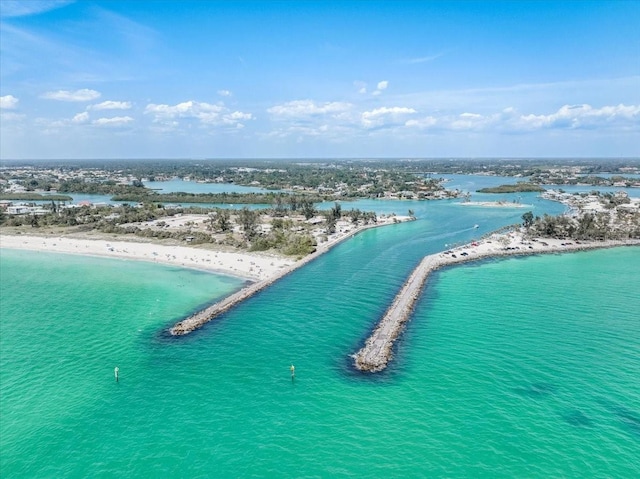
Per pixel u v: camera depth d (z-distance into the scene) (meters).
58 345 96.06
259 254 183.12
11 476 57.56
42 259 180.50
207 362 87.81
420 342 95.25
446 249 194.75
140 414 70.44
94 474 57.81
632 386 77.00
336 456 60.41
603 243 199.38
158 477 57.12
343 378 80.94
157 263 172.25
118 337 100.50
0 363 87.06
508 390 75.94
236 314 114.25
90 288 139.38
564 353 89.19
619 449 61.38
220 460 59.94
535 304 118.69
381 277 148.75
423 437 64.06
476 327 103.19
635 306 116.56
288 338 98.81
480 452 60.94
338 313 114.12
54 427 67.06
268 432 65.69
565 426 66.25
